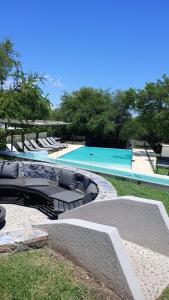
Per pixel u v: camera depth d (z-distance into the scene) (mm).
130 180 12344
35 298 3732
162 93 26188
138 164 21047
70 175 9547
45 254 4805
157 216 5582
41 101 13305
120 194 9625
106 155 26312
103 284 4312
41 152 19859
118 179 12742
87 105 37094
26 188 9164
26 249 4828
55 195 8344
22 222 7836
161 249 5566
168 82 26250
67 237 4703
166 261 5352
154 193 10281
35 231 5062
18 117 13414
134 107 28156
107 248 4242
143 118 27516
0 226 7332
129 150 30156
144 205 5695
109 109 36281
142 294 4133
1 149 19109
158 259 5395
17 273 4188
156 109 26812
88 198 7602
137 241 5840
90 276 4434
